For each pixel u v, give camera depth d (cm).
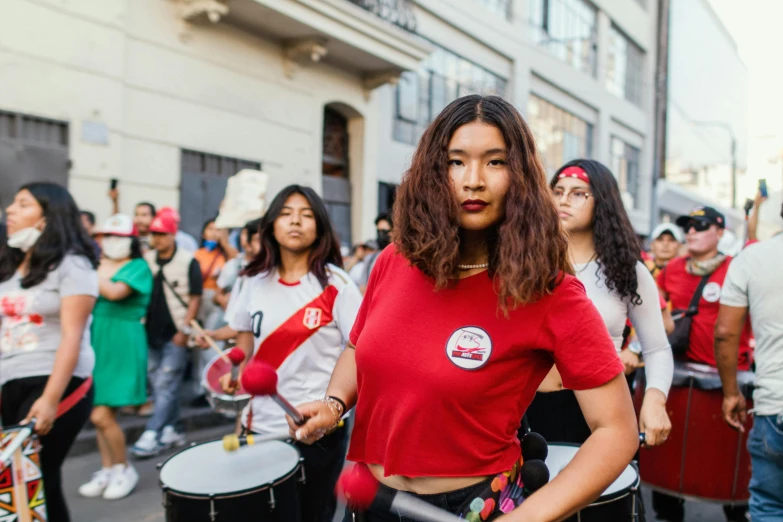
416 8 1238
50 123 675
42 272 286
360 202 1130
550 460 221
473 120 144
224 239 645
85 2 697
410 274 156
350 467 157
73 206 303
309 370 280
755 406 279
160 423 520
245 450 269
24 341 290
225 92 876
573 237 287
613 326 277
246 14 857
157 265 527
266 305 286
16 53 641
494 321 141
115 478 436
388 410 150
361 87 1112
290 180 977
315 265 286
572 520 197
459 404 141
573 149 1947
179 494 229
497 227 143
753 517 280
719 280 418
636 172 2447
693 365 385
